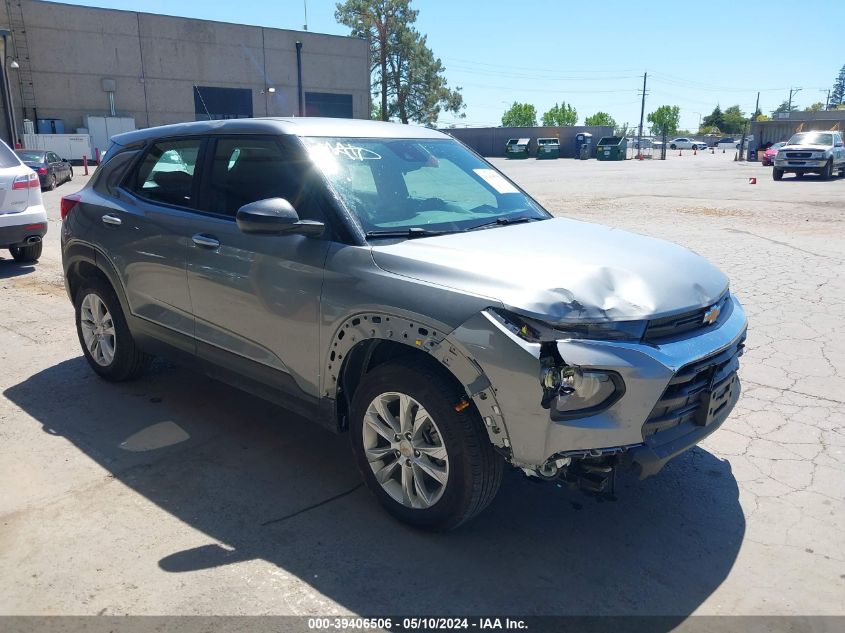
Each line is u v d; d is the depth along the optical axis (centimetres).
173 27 4366
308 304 347
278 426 450
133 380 521
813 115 5391
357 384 357
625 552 318
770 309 702
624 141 5406
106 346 508
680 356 292
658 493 369
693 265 351
